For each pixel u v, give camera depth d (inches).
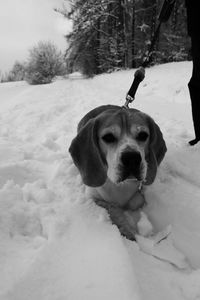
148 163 18.4
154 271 13.3
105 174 17.8
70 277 12.3
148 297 11.8
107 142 17.2
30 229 16.0
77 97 61.0
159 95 57.8
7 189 18.1
